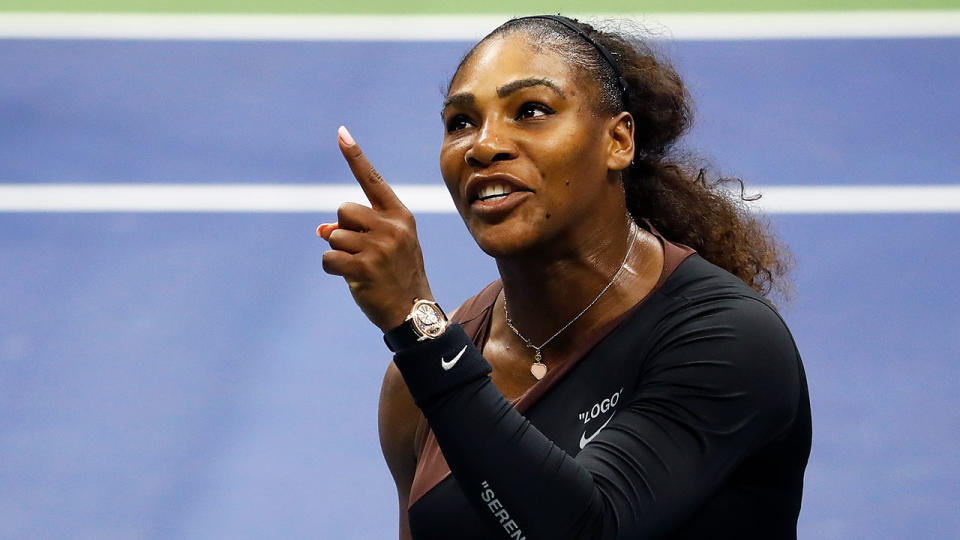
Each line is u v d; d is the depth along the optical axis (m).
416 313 7.06
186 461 20.09
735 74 30.69
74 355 22.56
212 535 18.64
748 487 7.93
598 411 7.88
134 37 33.34
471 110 7.91
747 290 7.95
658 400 7.54
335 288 24.28
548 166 7.78
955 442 19.95
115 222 26.25
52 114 30.06
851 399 20.92
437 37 33.00
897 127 28.50
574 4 34.28
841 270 24.11
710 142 28.09
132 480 19.75
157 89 31.11
